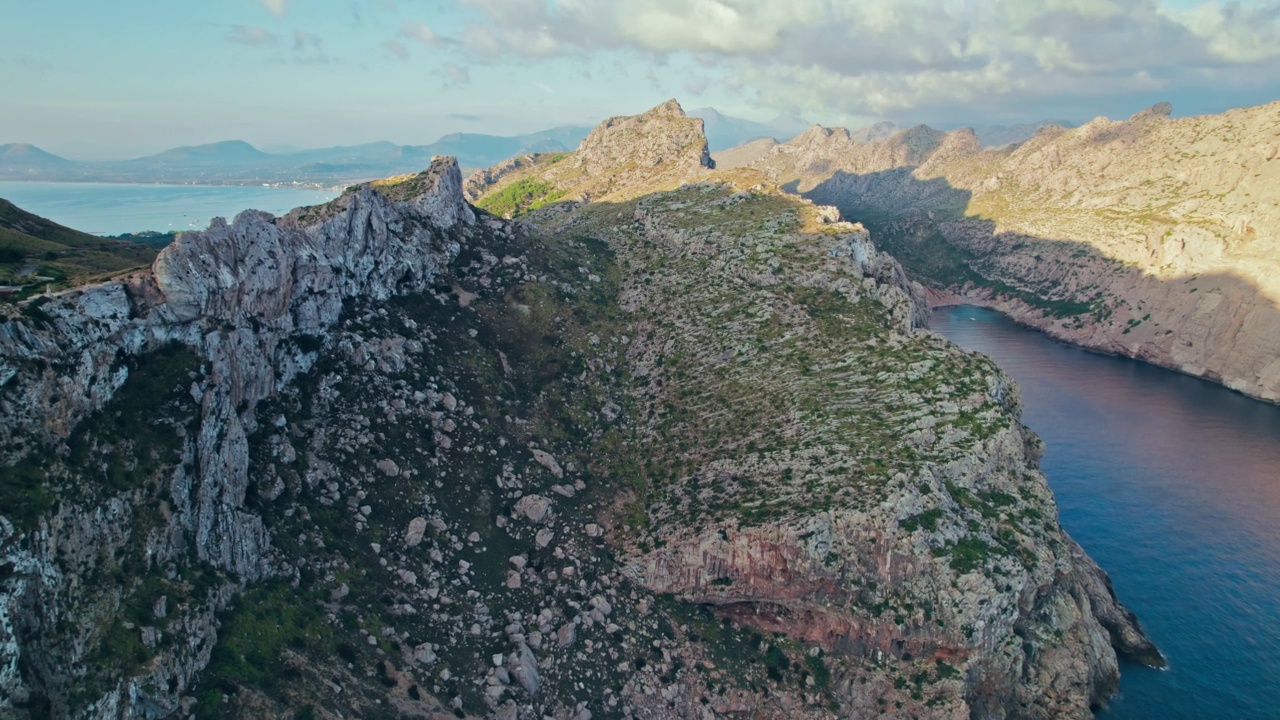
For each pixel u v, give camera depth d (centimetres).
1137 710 9462
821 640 9038
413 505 8944
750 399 10844
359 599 7612
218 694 5941
